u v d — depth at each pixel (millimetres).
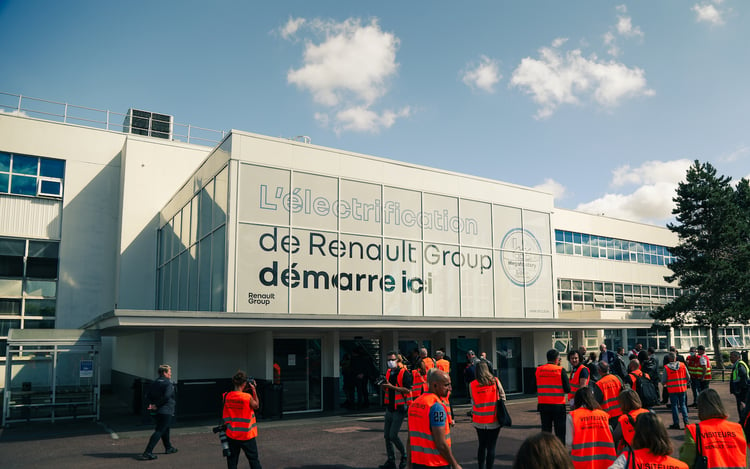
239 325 14281
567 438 6113
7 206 26391
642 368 16250
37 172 27281
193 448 11820
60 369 16422
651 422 4449
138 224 27203
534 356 22812
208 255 18438
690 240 35125
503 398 8672
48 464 10336
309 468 9828
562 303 34438
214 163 18625
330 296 18391
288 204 18031
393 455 9703
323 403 18016
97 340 16891
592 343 32844
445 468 5512
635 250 40750
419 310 20312
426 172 21422
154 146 28141
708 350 42281
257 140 17750
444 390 5625
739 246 34094
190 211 21203
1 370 25172
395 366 9977
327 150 19156
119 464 10297
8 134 26781
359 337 19312
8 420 15703
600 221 38281
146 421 15562
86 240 27844
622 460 4512
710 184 35625
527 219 24047
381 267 19672
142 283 26859
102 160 28734
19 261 26375
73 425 15562
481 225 22562
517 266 23297
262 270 17188
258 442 12375
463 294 21516
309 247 18234
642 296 40312
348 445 11961
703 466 5121
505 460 10289
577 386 9969
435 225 21312
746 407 6477
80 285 27406
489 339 21781
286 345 17500
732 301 33531
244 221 17094
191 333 17266
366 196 19797
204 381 17281
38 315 26422
